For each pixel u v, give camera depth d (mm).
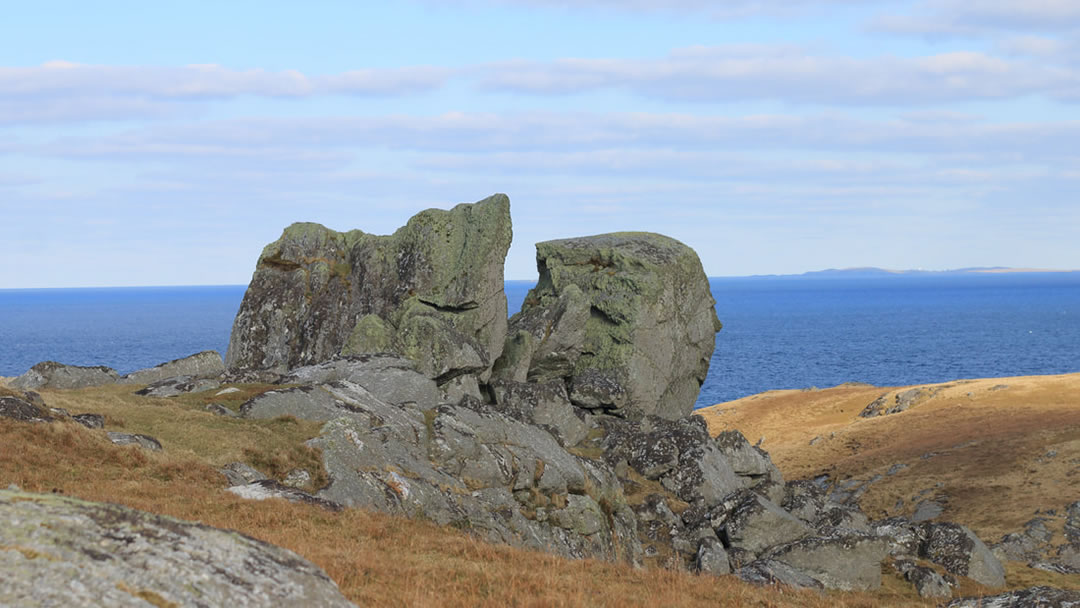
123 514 9984
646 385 68812
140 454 29375
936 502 73812
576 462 48312
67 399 37375
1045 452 79750
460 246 64500
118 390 44844
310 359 63875
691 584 24609
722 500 51125
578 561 25359
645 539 49719
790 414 122875
